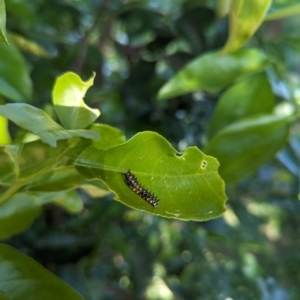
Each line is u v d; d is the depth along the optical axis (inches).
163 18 15.2
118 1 15.1
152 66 14.3
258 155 8.3
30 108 4.2
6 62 7.8
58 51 15.9
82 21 16.7
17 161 5.2
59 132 4.1
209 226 16.0
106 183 4.8
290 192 16.2
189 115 15.1
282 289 16.4
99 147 5.3
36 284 4.9
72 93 4.7
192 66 9.1
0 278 4.9
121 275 17.1
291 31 14.3
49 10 15.6
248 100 9.4
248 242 17.3
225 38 13.6
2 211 6.8
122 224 16.4
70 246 11.4
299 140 11.1
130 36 15.7
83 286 11.9
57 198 7.4
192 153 4.6
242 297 15.6
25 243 11.2
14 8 11.2
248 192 16.2
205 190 4.6
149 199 4.7
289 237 22.2
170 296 18.8
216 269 16.3
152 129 13.9
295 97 9.4
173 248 17.0
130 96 14.0
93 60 14.7
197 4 13.9
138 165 4.7
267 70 9.7
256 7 6.2
